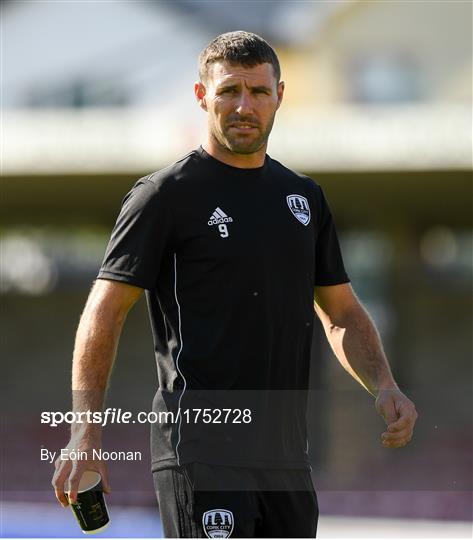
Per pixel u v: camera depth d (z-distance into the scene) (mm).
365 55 50938
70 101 52406
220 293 11742
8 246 88750
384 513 27953
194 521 11641
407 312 69562
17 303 80312
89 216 76875
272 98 12016
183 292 11836
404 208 67188
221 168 12094
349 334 13180
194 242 11789
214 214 11859
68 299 80125
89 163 52344
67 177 54594
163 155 51688
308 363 12398
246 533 11578
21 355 78188
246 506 11656
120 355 68250
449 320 75750
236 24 51094
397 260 69688
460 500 27750
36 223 82062
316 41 51250
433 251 87812
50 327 79500
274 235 11930
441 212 69438
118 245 11930
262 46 12062
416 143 50719
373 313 74812
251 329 11742
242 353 11727
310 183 12836
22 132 52531
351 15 51094
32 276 88250
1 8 52344
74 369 11695
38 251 88875
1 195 62969
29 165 52656
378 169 51188
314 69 51250
